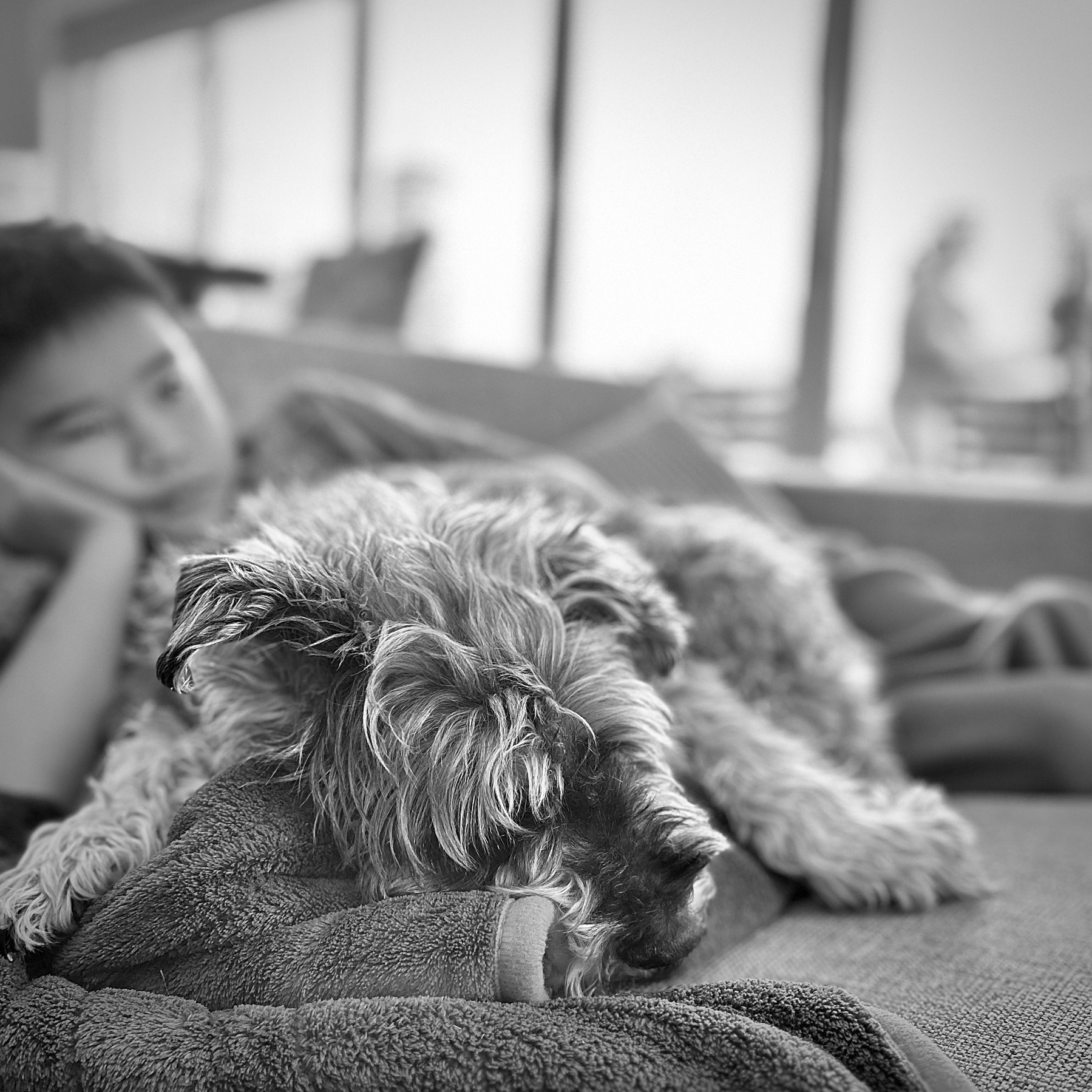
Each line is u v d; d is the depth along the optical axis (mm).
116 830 1106
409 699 1044
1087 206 6758
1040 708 1965
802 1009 900
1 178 7004
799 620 1815
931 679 2264
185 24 10750
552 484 1892
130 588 1584
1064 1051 966
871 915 1367
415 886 1015
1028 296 6961
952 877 1396
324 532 1209
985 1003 1060
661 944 997
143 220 11523
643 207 7840
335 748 1057
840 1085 807
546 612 1139
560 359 8047
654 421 2893
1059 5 6684
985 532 3240
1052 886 1434
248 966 959
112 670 1489
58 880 1055
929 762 2010
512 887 987
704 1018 863
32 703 1399
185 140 11008
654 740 1108
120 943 982
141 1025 909
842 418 7230
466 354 3057
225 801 1036
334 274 5199
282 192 10172
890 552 3283
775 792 1429
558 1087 817
